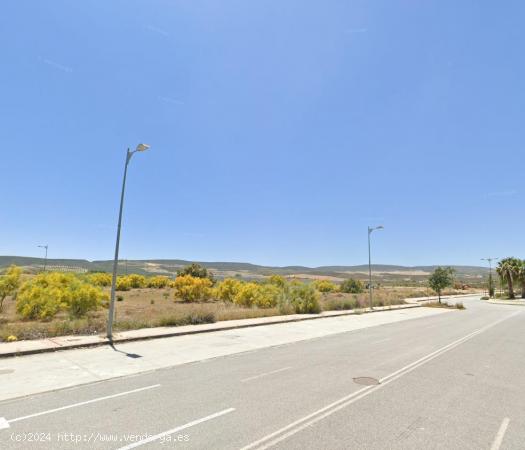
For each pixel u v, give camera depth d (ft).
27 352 36.81
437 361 35.86
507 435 17.70
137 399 22.80
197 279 133.08
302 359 36.29
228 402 22.21
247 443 16.33
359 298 130.93
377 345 45.85
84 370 30.68
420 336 55.06
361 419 19.51
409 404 22.18
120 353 38.11
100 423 18.70
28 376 28.53
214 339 48.75
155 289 211.41
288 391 24.72
